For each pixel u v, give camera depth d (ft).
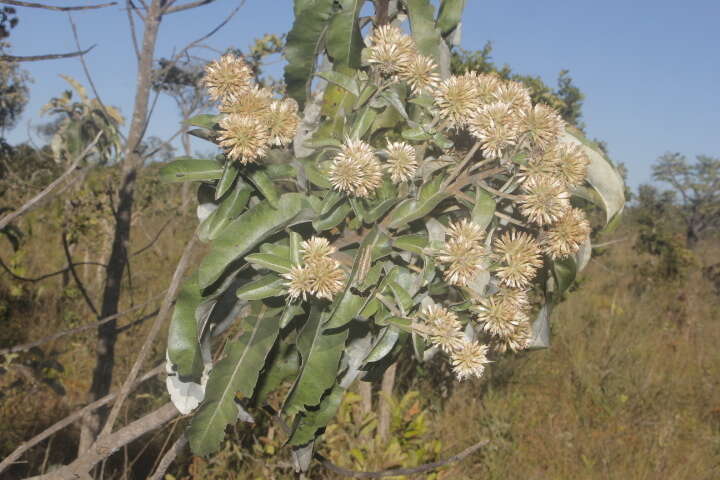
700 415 23.84
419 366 18.28
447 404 20.01
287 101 4.48
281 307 4.37
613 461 18.89
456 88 4.48
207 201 4.61
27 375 10.95
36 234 26.20
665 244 48.06
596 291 42.78
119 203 9.48
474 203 4.39
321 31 4.98
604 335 29.71
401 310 4.24
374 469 13.96
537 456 18.74
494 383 22.12
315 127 5.05
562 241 4.52
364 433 14.98
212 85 4.32
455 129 4.88
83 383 18.40
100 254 26.16
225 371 4.18
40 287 22.61
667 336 33.83
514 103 4.68
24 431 14.16
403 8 5.35
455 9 5.25
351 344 4.73
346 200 4.34
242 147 3.92
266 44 12.31
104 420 9.91
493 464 16.99
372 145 5.15
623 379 24.79
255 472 13.28
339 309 4.14
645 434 21.18
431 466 5.47
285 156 4.40
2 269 22.54
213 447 4.09
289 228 4.35
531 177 4.42
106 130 10.05
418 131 4.58
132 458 13.78
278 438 13.98
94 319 21.52
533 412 21.34
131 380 4.77
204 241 4.27
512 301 4.56
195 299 4.19
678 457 19.93
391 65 4.51
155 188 30.17
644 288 44.93
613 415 21.77
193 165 4.29
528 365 24.44
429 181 4.57
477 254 4.18
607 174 5.20
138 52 8.87
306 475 13.46
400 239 4.35
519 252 4.43
